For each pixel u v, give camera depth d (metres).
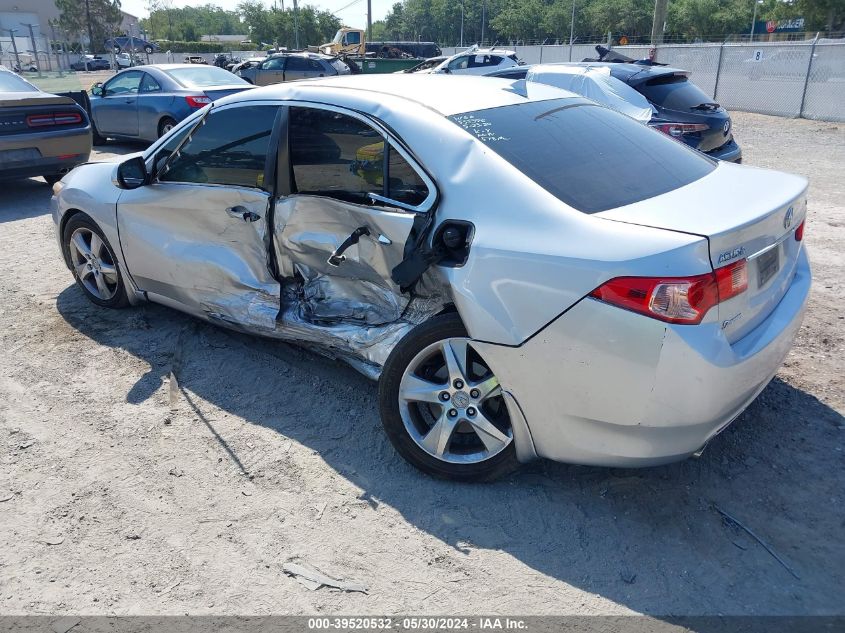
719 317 2.61
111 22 60.28
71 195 4.91
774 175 3.43
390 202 3.28
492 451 3.11
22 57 40.19
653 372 2.57
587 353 2.67
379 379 3.32
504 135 3.23
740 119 16.58
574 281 2.67
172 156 4.30
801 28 56.75
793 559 2.76
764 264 2.93
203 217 4.13
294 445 3.53
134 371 4.26
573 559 2.78
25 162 8.33
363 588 2.66
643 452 2.73
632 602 2.58
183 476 3.30
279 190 3.76
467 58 18.98
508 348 2.84
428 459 3.21
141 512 3.06
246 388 4.06
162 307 5.14
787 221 3.01
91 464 3.39
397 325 3.51
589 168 3.15
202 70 12.22
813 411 3.73
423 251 3.09
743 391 2.75
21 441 3.57
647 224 2.69
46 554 2.83
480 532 2.93
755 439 3.51
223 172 4.03
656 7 21.98
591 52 26.70
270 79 19.98
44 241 6.96
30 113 8.30
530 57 29.59
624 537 2.89
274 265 3.87
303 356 4.39
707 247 2.54
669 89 8.62
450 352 3.08
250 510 3.07
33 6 67.06
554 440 2.90
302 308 3.86
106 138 12.99
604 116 3.79
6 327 4.88
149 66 12.12
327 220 3.56
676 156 3.55
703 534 2.90
